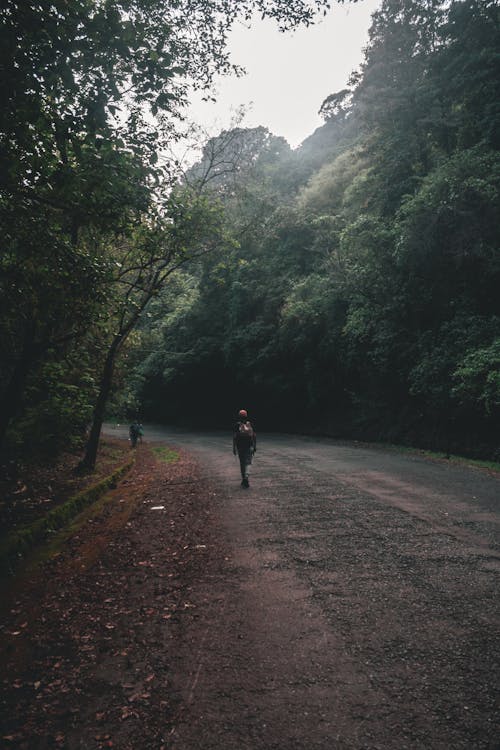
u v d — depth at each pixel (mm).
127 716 2896
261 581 4926
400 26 21000
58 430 12062
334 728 2688
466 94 17656
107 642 3875
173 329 38938
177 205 12000
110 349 13867
